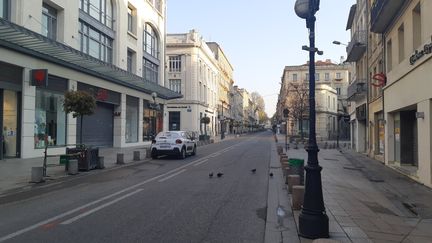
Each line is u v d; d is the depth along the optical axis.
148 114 40.41
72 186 12.41
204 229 7.15
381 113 23.00
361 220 8.00
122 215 8.22
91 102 17.45
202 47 67.62
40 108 22.28
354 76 35.50
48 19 23.83
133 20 37.25
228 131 110.75
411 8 14.98
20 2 20.61
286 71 90.12
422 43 13.41
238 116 134.50
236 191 11.38
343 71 88.31
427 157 12.99
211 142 46.97
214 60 82.12
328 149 34.59
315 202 6.57
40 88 22.25
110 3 32.72
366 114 27.03
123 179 14.09
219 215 8.29
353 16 35.22
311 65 6.99
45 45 19.98
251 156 25.09
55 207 9.05
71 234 6.72
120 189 11.75
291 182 10.81
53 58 22.38
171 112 64.25
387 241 6.53
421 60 13.38
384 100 20.59
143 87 36.66
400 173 16.58
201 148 34.97
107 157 23.31
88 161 16.44
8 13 20.30
